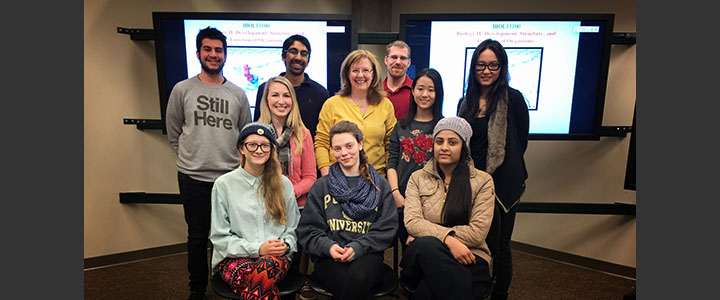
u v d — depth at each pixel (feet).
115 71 9.23
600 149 9.49
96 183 9.31
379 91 7.24
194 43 8.52
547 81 8.50
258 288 5.17
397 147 6.97
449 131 5.80
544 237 10.40
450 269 5.23
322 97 8.09
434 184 6.12
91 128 9.11
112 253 9.65
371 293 5.33
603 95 8.34
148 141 9.85
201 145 6.84
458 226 5.79
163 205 10.20
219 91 6.97
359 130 5.91
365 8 11.33
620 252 9.31
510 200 6.68
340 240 5.76
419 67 8.66
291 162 6.66
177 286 8.35
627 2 8.78
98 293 7.99
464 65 8.55
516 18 8.27
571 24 8.23
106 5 8.96
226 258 5.82
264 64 8.71
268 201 5.91
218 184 5.96
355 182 5.97
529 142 10.24
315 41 8.61
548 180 10.18
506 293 7.06
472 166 6.08
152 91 9.68
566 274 9.34
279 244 5.61
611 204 9.07
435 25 8.47
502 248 6.90
